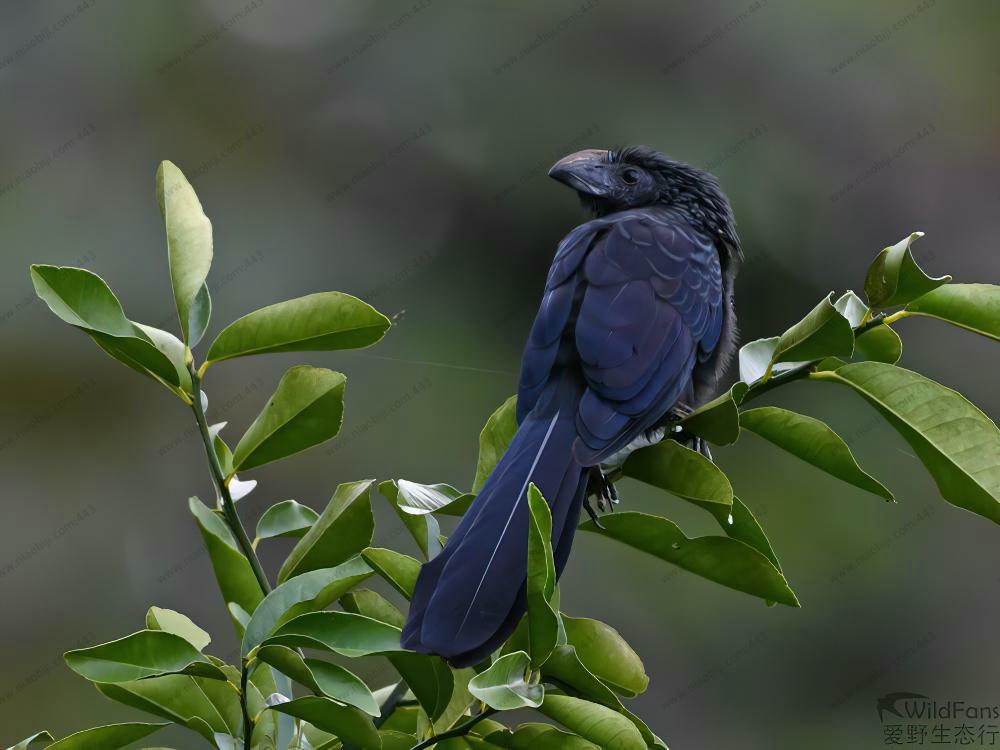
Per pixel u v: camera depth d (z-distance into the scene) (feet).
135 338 14.51
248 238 44.45
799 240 42.47
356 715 13.32
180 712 14.85
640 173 26.96
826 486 38.22
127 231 44.65
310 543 14.90
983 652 37.01
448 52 45.34
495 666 12.93
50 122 45.39
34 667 37.76
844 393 38.17
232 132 46.26
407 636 14.12
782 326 42.24
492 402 41.83
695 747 36.58
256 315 15.23
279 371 41.68
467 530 15.60
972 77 44.01
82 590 39.50
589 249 22.85
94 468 40.98
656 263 22.61
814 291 42.19
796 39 43.68
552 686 13.78
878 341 17.92
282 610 14.23
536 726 13.93
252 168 45.83
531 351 20.92
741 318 42.11
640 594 37.83
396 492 16.26
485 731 15.23
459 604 14.62
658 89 43.55
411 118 45.44
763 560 16.01
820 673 37.01
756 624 37.47
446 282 43.78
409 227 44.60
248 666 13.56
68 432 41.22
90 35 46.32
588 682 13.35
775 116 43.21
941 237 43.75
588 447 18.51
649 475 16.84
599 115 43.65
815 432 16.65
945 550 37.60
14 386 41.32
